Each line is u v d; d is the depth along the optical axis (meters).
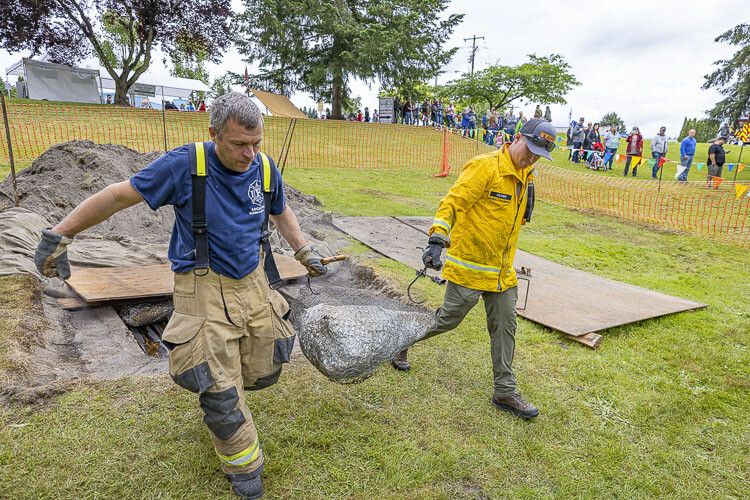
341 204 9.14
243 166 1.95
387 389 3.25
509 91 34.69
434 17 28.47
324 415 2.89
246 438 2.14
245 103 1.82
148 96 31.45
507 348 3.05
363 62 27.00
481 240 2.86
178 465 2.37
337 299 3.31
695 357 4.03
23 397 2.72
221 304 2.00
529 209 2.95
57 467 2.28
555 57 33.97
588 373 3.68
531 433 2.92
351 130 21.22
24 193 6.14
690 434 3.01
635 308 4.98
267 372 2.24
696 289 6.07
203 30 27.11
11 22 24.06
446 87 35.59
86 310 4.20
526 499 2.41
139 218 6.48
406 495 2.34
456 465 2.59
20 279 4.20
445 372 3.55
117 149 7.48
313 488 2.33
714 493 2.52
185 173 1.88
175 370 1.98
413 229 7.66
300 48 28.20
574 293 5.36
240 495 2.20
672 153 28.34
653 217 11.02
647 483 2.56
